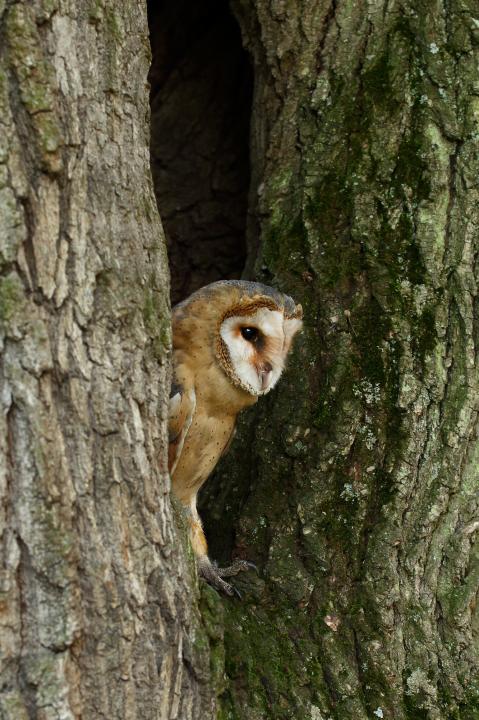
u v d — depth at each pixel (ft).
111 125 18.34
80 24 17.78
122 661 17.29
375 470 24.26
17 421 16.06
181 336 24.63
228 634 22.36
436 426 24.34
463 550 23.91
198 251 37.14
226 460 27.04
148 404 18.34
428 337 24.70
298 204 26.84
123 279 18.02
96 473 17.13
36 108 16.43
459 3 26.68
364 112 26.63
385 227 25.63
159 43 38.06
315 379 25.27
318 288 25.86
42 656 16.19
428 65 26.37
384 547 23.63
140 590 17.61
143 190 19.20
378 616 23.25
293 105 27.91
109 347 17.52
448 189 25.57
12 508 15.96
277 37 28.30
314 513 24.20
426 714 22.63
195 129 37.42
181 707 18.80
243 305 24.44
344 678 22.57
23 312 16.11
